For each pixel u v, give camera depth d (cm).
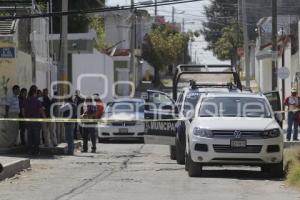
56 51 7944
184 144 3738
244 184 2881
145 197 2492
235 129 3058
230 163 3083
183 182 2945
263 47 10762
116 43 13300
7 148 4478
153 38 16862
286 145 4581
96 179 3069
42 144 4806
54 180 3041
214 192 2623
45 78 6819
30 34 5919
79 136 5809
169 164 3841
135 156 4450
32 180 3044
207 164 3108
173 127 4022
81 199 2453
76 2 9131
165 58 17212
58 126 5088
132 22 13188
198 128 3111
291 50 8000
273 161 3078
